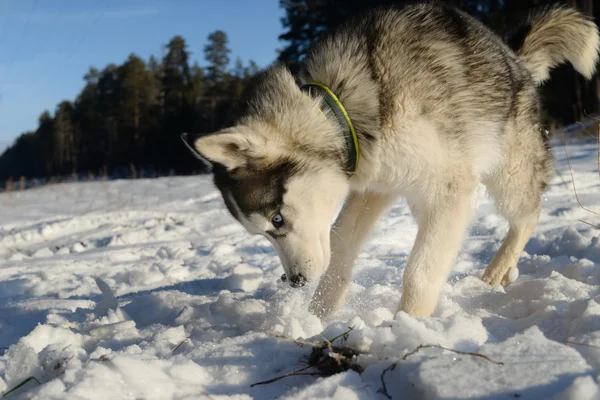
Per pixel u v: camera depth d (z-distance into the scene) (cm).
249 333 61
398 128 72
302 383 48
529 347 44
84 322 79
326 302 80
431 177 73
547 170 100
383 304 81
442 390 40
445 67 73
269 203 72
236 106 77
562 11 105
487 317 66
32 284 129
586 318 54
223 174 73
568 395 38
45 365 52
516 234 96
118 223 224
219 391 48
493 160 82
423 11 79
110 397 45
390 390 44
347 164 75
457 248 73
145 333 68
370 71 74
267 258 140
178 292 91
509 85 84
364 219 85
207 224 206
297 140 71
